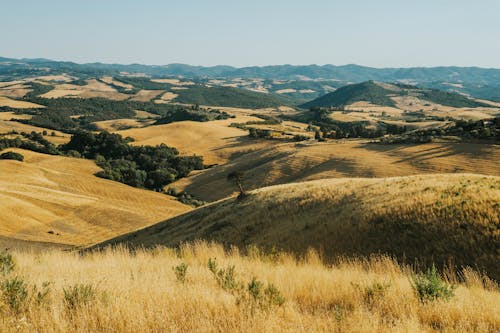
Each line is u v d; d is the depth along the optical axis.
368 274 10.23
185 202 126.94
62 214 94.69
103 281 8.15
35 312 5.75
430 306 6.71
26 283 6.96
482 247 16.38
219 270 9.23
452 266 16.12
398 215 21.61
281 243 25.64
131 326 5.29
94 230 88.69
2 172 129.62
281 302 6.54
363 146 139.75
